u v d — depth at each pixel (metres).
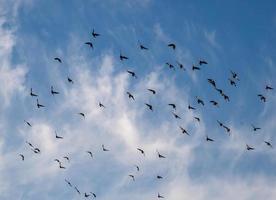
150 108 61.59
